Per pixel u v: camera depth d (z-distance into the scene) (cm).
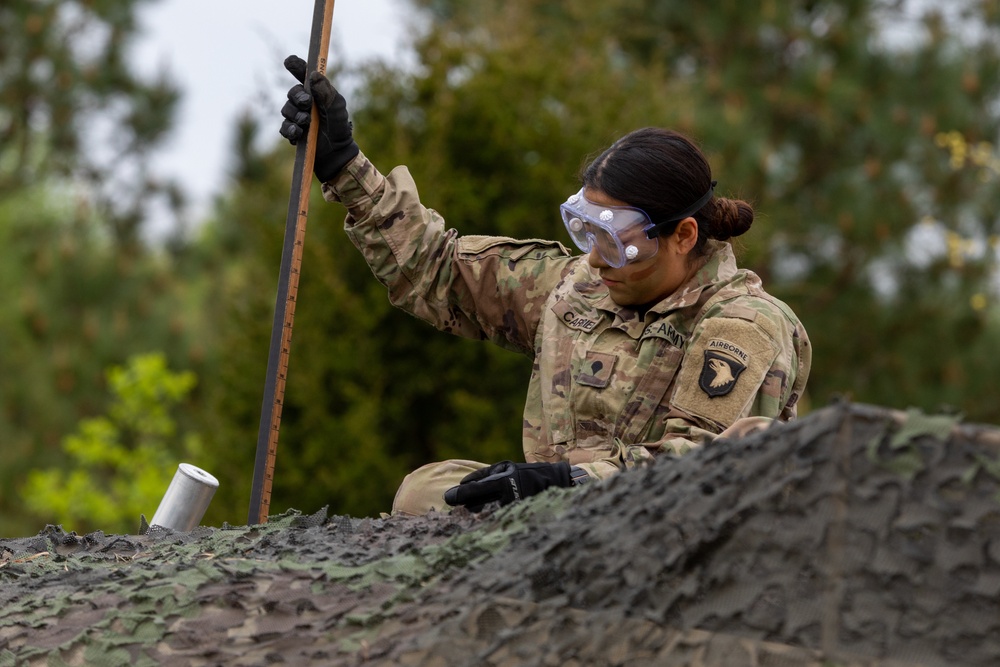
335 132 561
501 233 1335
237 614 333
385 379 1305
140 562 388
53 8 2420
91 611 342
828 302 2166
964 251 2138
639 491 322
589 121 1401
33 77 2414
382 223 568
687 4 2242
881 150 2200
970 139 2180
